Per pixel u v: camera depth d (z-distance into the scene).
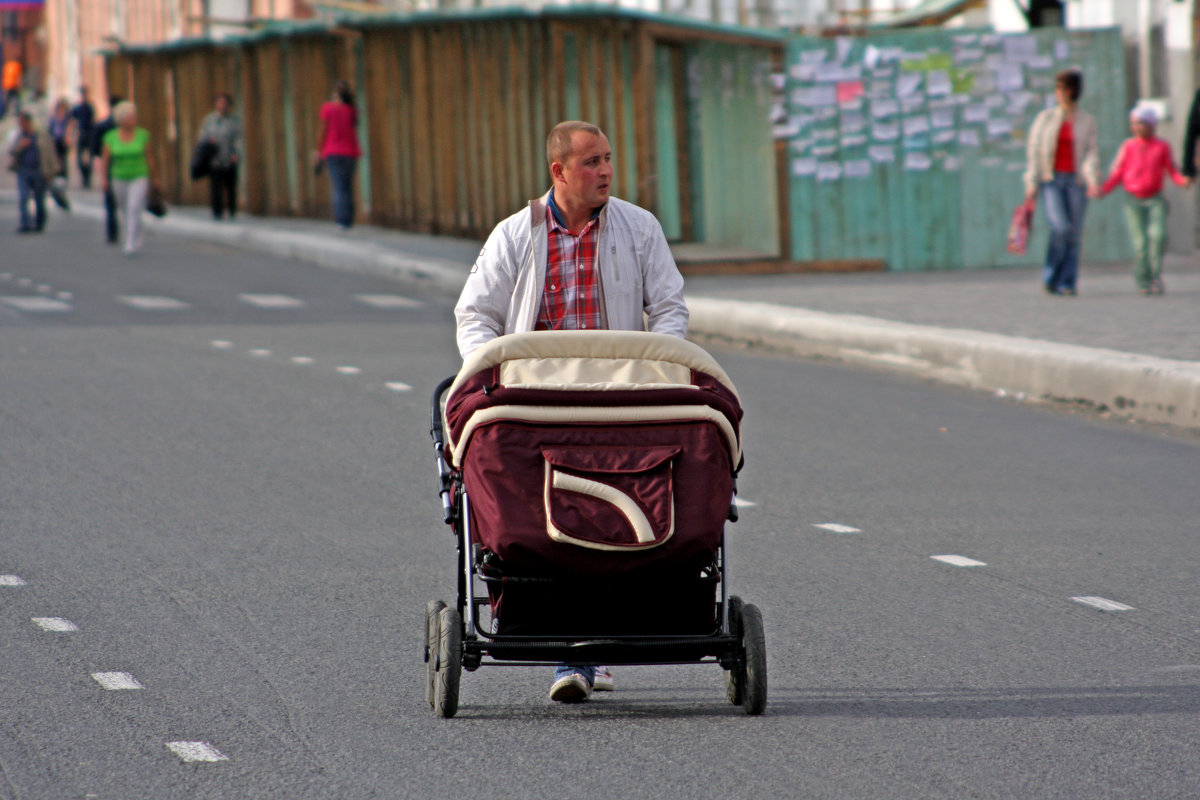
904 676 22.47
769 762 18.86
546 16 81.00
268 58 116.75
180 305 68.12
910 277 76.25
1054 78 80.62
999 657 23.39
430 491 34.41
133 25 199.00
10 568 27.58
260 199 118.62
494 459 19.23
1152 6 80.44
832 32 88.12
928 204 80.75
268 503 33.00
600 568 18.83
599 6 77.44
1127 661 23.23
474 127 91.88
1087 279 72.38
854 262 80.12
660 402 19.58
